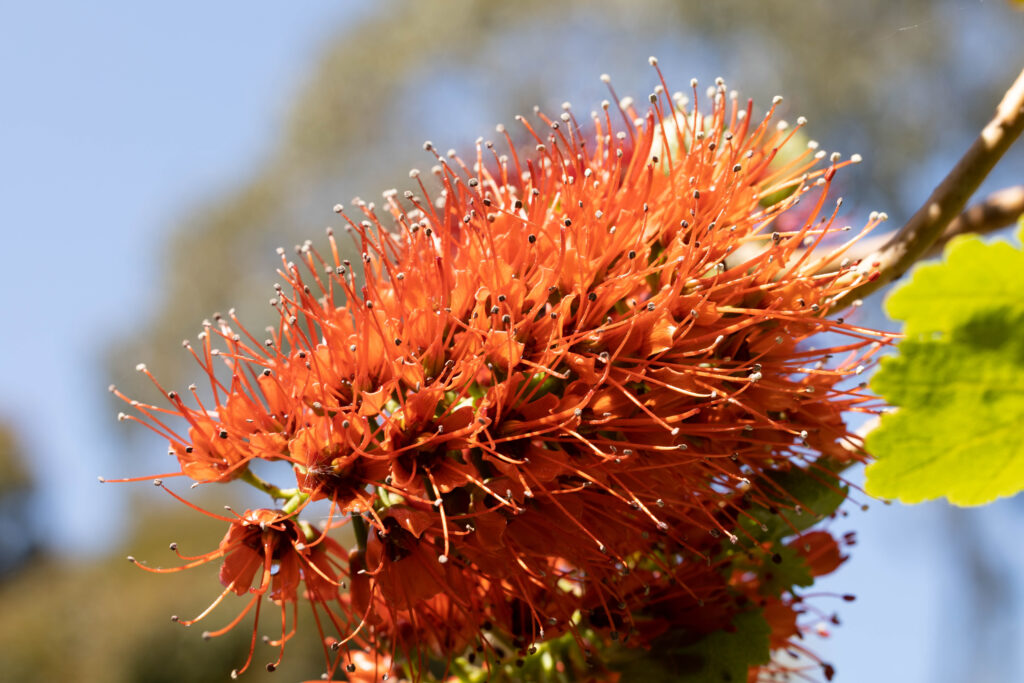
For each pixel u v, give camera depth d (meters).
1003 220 0.40
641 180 0.38
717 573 0.38
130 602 1.84
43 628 1.99
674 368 0.36
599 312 0.37
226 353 0.38
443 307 0.37
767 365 0.37
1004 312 0.31
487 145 0.39
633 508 0.37
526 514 0.37
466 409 0.36
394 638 0.37
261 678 1.40
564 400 0.36
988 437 0.32
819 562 0.40
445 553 0.36
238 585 0.37
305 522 0.37
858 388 0.37
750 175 0.38
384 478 0.36
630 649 0.38
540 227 0.37
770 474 0.38
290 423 0.37
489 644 0.38
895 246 0.38
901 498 0.32
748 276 0.37
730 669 0.38
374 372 0.37
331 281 0.38
